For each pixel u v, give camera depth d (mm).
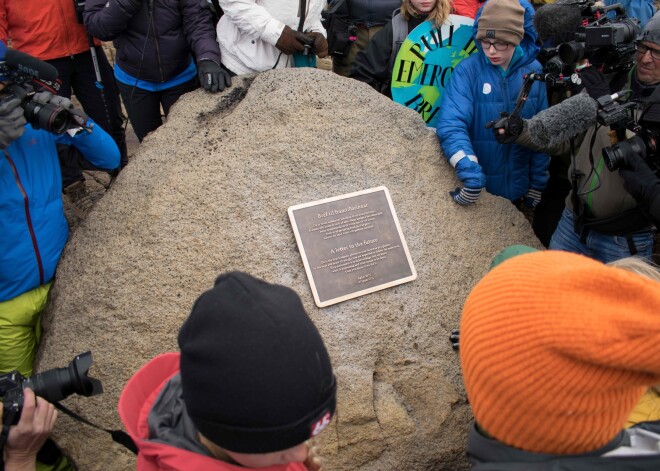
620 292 950
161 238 2982
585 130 2924
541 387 962
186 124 3430
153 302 2879
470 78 3504
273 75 3490
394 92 3869
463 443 2977
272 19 3465
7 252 2750
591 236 3236
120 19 3428
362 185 3301
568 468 1029
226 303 1111
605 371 938
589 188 3076
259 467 1236
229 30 3641
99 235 3059
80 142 2912
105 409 2740
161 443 1241
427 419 2971
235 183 3125
